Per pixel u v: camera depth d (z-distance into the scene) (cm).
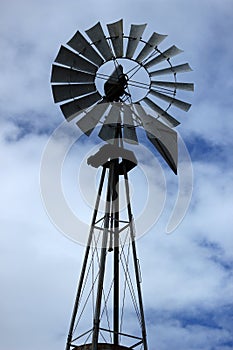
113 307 1634
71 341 1559
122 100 1803
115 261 1669
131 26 1817
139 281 1642
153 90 1825
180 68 1841
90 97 1738
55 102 1686
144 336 1562
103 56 1769
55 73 1712
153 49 1817
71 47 1734
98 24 1781
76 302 1606
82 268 1639
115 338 1606
